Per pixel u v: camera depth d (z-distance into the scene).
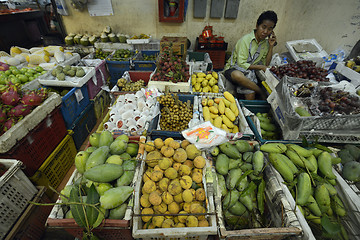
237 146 1.76
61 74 2.86
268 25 2.95
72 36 5.04
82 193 1.41
